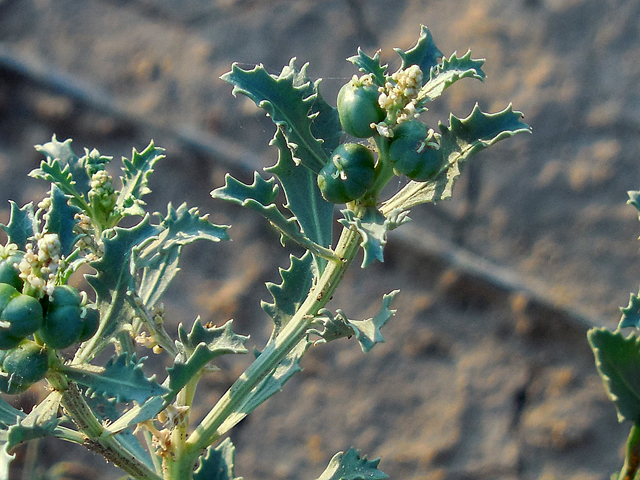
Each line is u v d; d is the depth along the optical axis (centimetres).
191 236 35
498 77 79
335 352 74
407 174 34
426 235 75
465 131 34
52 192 34
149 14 82
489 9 82
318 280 35
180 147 77
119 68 80
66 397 33
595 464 71
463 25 81
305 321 35
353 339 74
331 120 36
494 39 80
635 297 35
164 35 81
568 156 78
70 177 36
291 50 80
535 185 77
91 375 33
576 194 77
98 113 78
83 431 34
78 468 68
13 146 77
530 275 75
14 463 66
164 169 76
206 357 34
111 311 34
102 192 36
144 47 81
